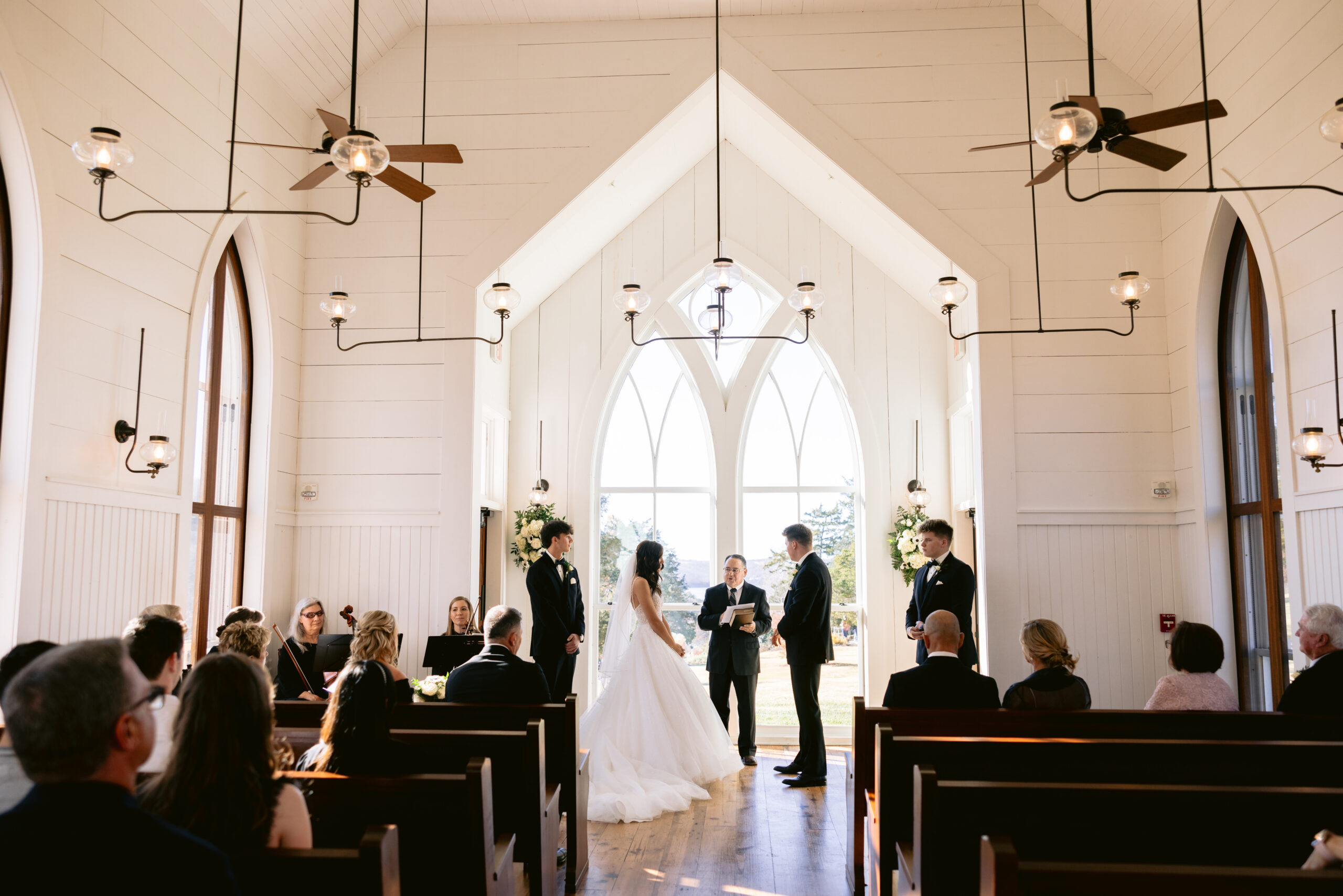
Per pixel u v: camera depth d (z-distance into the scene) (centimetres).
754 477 836
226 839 183
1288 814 232
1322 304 448
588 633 808
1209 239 553
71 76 419
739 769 638
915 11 645
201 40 527
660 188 829
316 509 632
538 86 652
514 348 838
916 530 777
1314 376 455
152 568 480
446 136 652
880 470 812
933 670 389
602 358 833
